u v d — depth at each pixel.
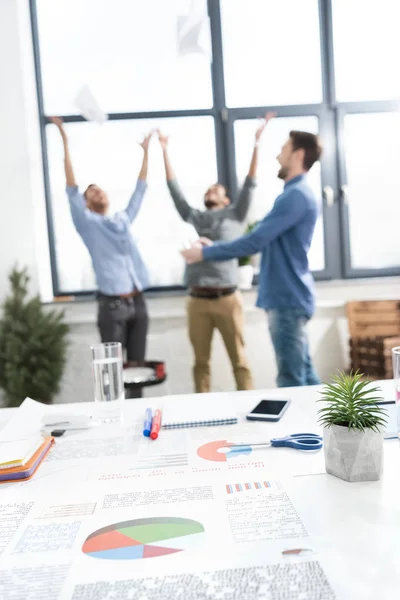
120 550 0.66
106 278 3.21
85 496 0.83
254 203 3.65
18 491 0.86
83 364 3.56
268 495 0.79
